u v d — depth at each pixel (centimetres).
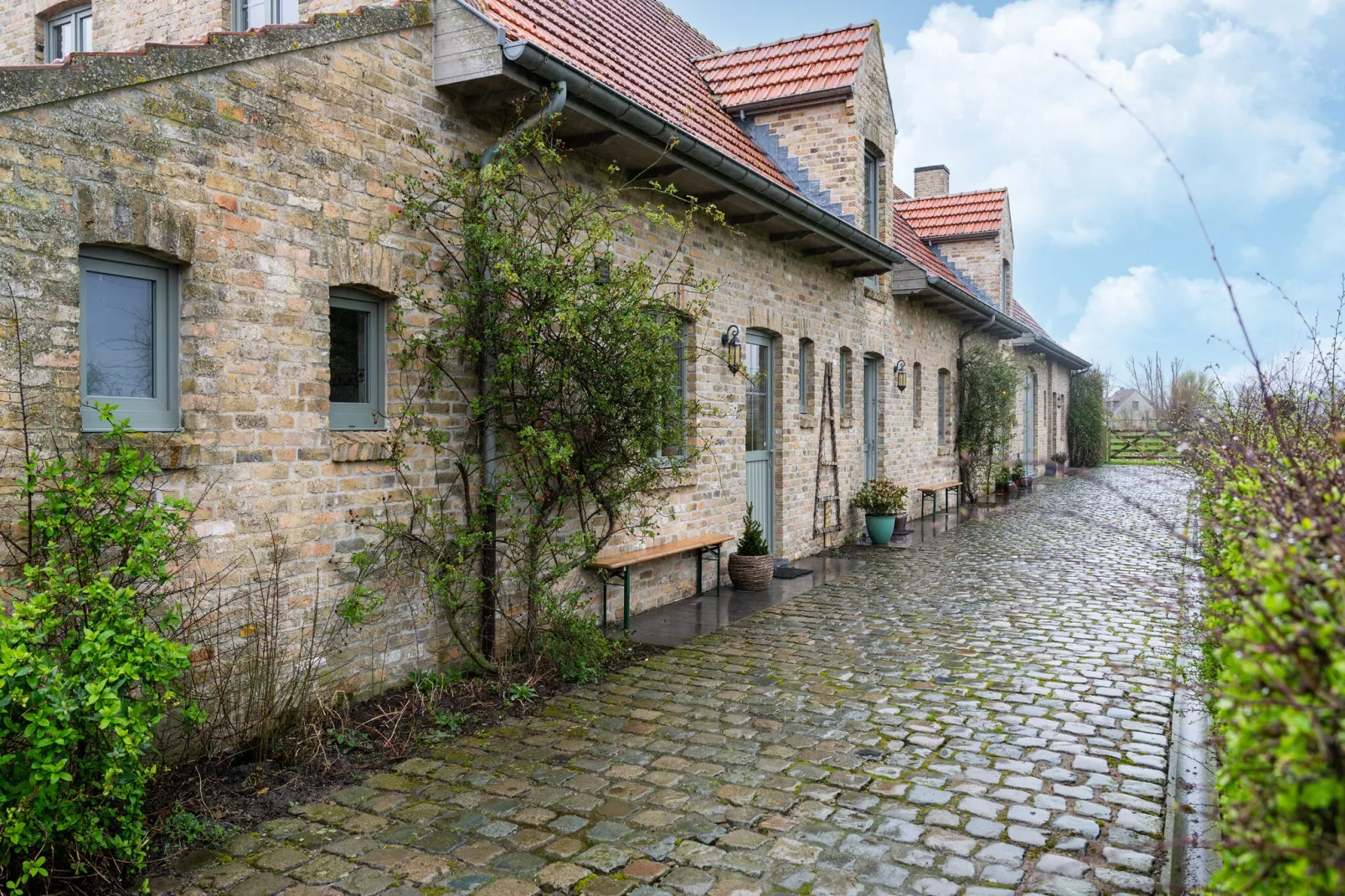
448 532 625
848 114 1241
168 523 413
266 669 482
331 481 539
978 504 1906
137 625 368
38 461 395
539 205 694
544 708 580
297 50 518
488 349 626
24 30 927
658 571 900
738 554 996
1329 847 160
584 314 601
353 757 491
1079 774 468
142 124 441
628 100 661
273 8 745
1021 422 2389
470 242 612
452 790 450
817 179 1263
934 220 2230
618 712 571
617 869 370
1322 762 165
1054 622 821
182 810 416
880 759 491
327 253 537
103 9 850
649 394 648
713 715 565
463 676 631
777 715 565
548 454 606
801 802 435
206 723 464
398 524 575
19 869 351
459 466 624
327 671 539
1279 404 548
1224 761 280
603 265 635
